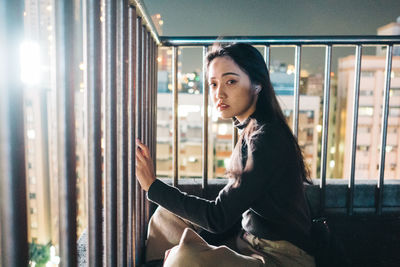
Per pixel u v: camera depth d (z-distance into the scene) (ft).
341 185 7.10
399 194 7.25
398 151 140.26
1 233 1.71
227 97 3.98
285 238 3.89
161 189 4.09
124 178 3.95
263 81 3.99
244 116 4.22
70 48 2.32
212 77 4.07
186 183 6.98
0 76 1.63
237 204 3.67
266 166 3.65
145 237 5.80
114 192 3.57
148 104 5.52
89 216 3.12
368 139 141.38
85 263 4.63
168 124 126.62
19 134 1.71
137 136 4.82
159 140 128.36
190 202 3.87
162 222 5.22
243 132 4.17
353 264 6.03
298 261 3.90
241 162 3.95
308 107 132.36
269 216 3.84
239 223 4.90
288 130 4.06
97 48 2.98
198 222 3.86
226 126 128.88
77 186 2.52
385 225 6.95
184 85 124.88
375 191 7.18
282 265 3.85
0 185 1.68
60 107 2.32
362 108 140.26
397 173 140.67
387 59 6.58
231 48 3.95
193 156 130.82
